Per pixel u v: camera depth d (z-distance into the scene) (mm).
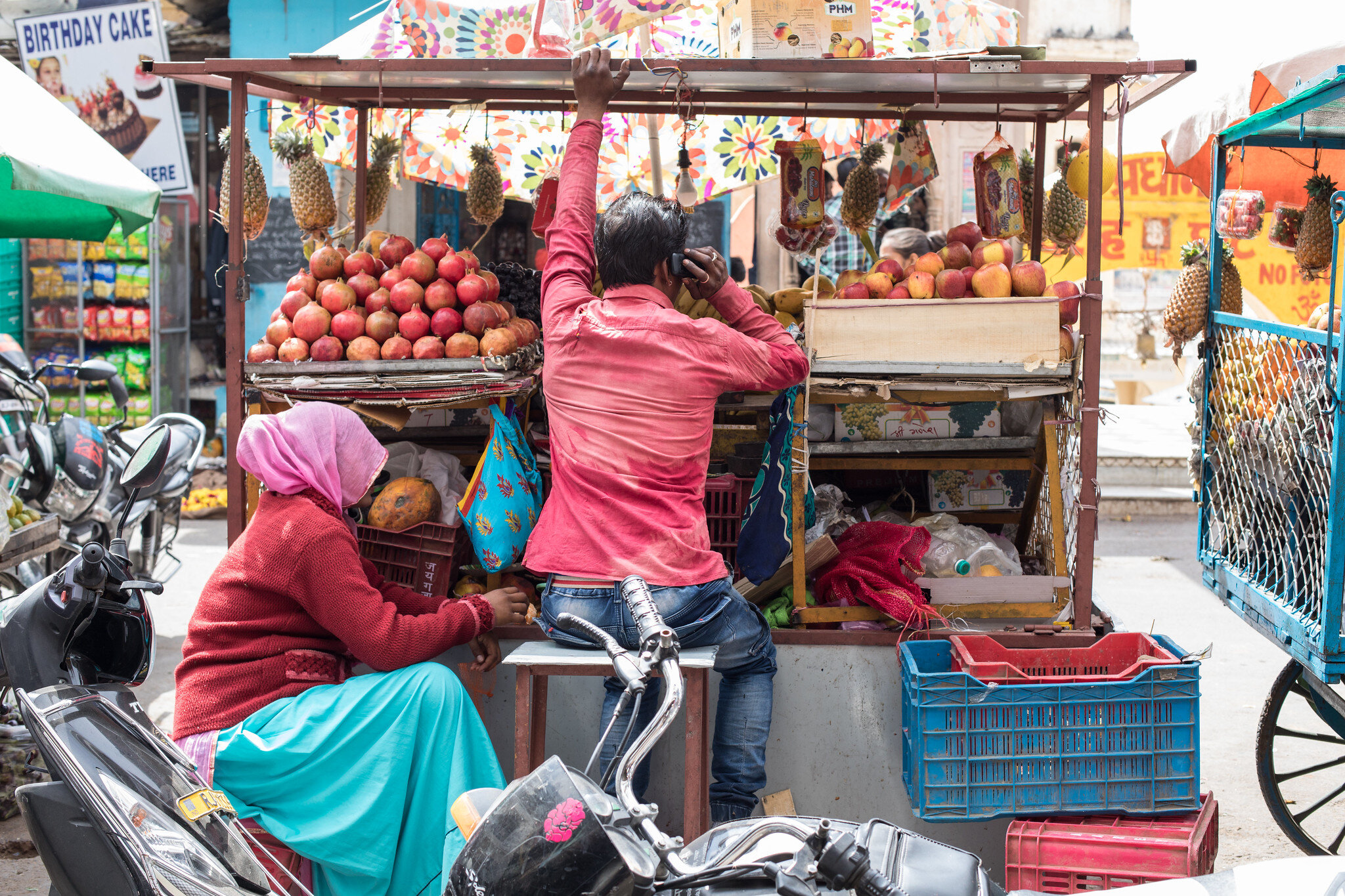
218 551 7633
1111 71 3107
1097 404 3285
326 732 2713
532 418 3994
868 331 3303
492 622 3066
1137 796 2822
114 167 4078
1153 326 12266
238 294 3312
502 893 1582
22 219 4578
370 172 4410
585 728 3389
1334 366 2863
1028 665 3100
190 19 9445
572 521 2861
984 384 3361
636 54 4523
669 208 2922
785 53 3129
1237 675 5395
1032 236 4414
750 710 3023
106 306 8852
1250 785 4215
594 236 2979
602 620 2801
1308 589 3078
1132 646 3082
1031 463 3883
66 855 2113
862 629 3373
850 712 3305
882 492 4375
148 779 2215
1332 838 3783
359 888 2740
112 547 2480
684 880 1561
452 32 3344
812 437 3832
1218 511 3789
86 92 9289
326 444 2928
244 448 2863
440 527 3424
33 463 4531
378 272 3496
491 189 4586
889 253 5887
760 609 3389
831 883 1465
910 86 3584
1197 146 4434
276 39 9188
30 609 2422
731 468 3818
